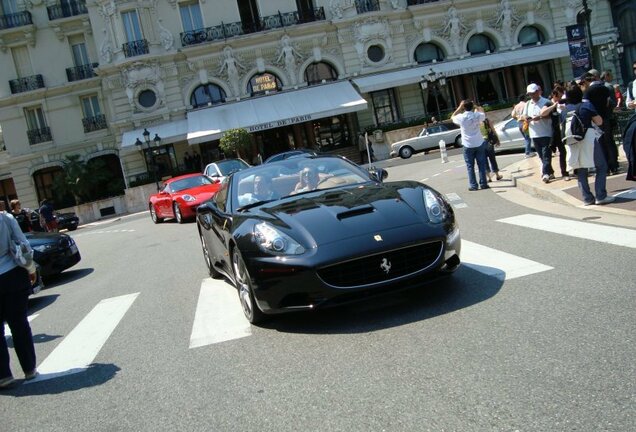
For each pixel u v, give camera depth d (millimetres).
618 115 11477
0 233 4500
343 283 4406
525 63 37406
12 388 4562
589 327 3676
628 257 5062
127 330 5754
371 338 4145
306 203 5207
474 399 2977
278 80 35719
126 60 33312
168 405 3629
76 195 35500
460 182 13523
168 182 18203
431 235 4551
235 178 6289
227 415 3324
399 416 2934
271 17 35312
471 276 5289
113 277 9766
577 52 14805
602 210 7270
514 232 6984
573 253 5512
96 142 37062
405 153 30281
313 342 4293
